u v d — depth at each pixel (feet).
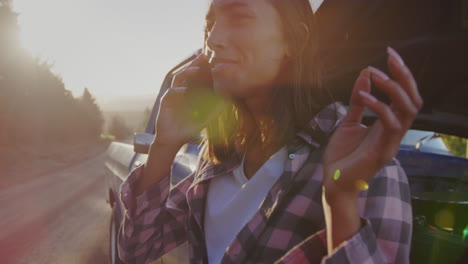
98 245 13.15
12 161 60.03
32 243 13.83
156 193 2.90
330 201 1.46
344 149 1.43
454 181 5.75
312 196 1.94
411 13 3.33
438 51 3.64
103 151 127.75
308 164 2.00
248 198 2.26
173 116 2.76
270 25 1.96
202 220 2.57
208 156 2.62
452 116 4.77
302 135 2.05
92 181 36.91
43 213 19.93
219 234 2.42
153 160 2.84
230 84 2.02
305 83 2.10
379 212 1.71
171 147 2.79
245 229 2.08
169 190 2.93
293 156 2.04
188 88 2.66
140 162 7.70
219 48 2.00
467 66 3.74
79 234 14.79
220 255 2.40
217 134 2.60
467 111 4.55
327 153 1.47
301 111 2.07
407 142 6.90
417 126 5.30
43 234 15.11
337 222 1.47
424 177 5.89
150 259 2.96
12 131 89.15
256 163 2.37
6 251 12.95
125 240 2.99
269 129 2.18
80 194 26.78
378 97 5.03
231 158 2.52
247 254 2.06
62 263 11.48
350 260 1.44
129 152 9.48
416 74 4.25
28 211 20.95
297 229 1.97
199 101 2.63
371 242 1.49
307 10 2.10
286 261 1.76
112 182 10.44
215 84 2.06
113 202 10.71
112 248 9.33
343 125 1.45
